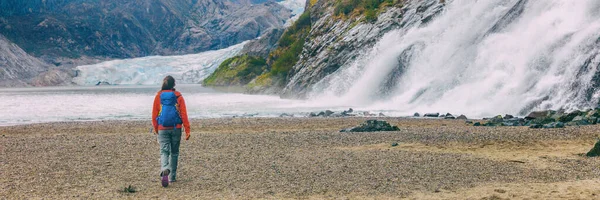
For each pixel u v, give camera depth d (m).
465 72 41.81
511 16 42.91
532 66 36.41
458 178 11.66
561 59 34.72
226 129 26.17
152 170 13.18
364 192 10.42
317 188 10.84
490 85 37.97
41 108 51.97
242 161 14.38
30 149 17.45
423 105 41.84
